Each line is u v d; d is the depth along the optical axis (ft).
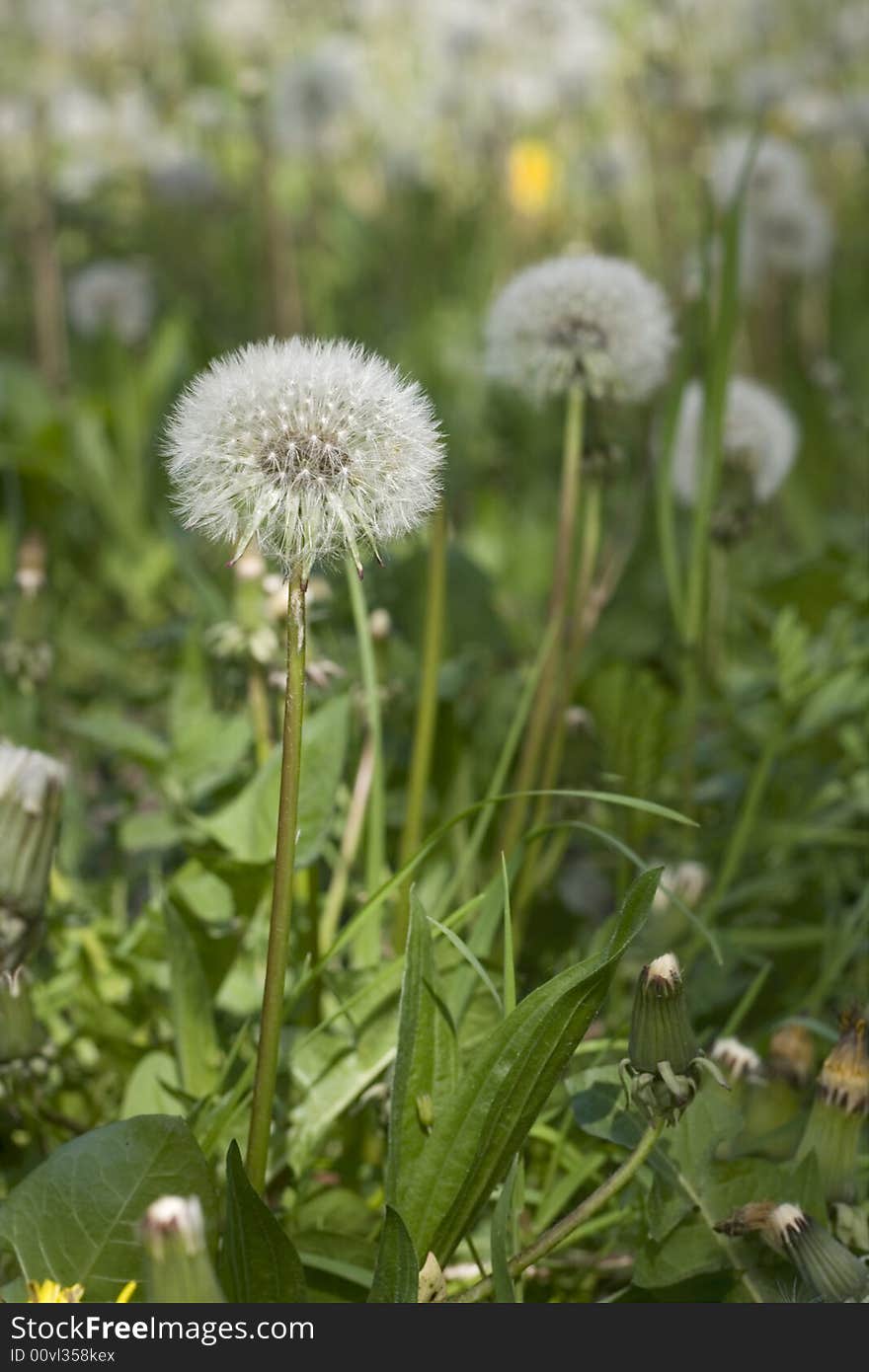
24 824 2.33
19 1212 2.19
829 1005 2.80
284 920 2.16
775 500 5.29
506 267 7.39
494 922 2.43
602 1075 2.33
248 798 2.64
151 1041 2.63
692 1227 2.28
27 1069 2.40
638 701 2.88
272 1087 2.18
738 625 4.07
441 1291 2.19
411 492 2.13
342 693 2.74
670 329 2.77
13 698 3.12
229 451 2.12
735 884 2.99
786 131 7.04
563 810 2.84
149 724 3.87
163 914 2.45
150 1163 2.20
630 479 4.78
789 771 3.24
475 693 3.23
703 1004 2.65
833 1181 2.31
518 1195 2.31
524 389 2.75
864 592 3.42
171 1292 2.06
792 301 7.20
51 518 4.60
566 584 2.75
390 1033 2.44
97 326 6.61
